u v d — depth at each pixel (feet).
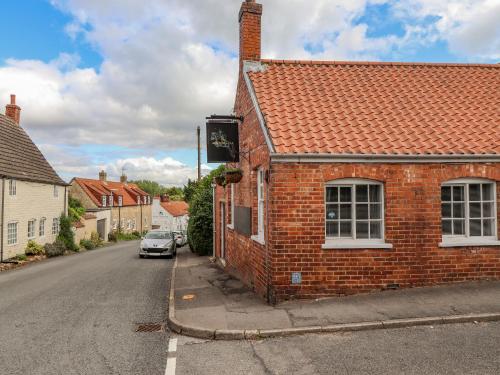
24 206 77.82
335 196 29.78
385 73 40.55
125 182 205.05
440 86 38.99
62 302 33.45
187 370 18.75
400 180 29.32
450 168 29.73
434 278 29.63
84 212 120.47
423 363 18.61
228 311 27.12
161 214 212.02
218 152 38.37
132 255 82.94
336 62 41.24
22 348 21.91
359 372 17.95
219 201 57.57
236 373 18.30
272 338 22.65
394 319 23.90
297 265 28.45
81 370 18.92
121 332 24.71
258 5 40.34
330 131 31.01
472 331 22.39
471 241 30.14
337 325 23.38
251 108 35.68
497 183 30.42
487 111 35.40
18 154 83.35
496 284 29.60
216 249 61.41
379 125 32.32
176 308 28.45
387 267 29.22
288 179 28.43
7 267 63.46
